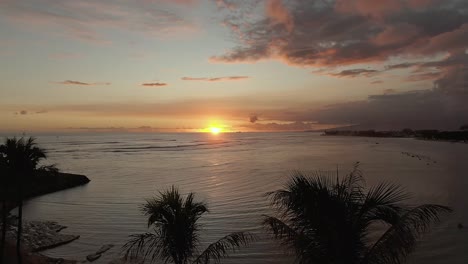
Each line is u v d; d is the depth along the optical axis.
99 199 45.75
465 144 182.50
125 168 83.50
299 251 9.52
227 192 49.03
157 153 135.62
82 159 109.12
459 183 52.97
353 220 9.02
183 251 12.51
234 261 22.78
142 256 23.53
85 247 26.88
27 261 22.08
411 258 22.73
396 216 9.21
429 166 79.19
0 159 18.94
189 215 12.84
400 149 149.75
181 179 63.41
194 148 171.50
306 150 148.75
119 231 30.67
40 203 43.59
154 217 12.54
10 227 30.50
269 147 176.88
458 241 25.64
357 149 153.75
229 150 152.75
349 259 8.83
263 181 58.81
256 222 31.62
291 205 9.58
